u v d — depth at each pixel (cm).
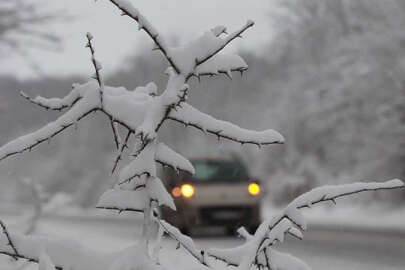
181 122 516
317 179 9275
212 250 543
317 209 7662
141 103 535
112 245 2956
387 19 6869
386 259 3089
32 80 2347
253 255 528
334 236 4406
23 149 520
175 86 511
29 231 1602
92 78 543
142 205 522
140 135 498
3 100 2584
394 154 6675
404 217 6222
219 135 515
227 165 4197
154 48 511
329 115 7850
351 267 2798
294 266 543
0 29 2745
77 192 12062
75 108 530
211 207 3919
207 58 509
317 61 9700
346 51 7769
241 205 3972
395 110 6688
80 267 528
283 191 9581
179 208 3934
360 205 7112
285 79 10675
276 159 9850
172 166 514
